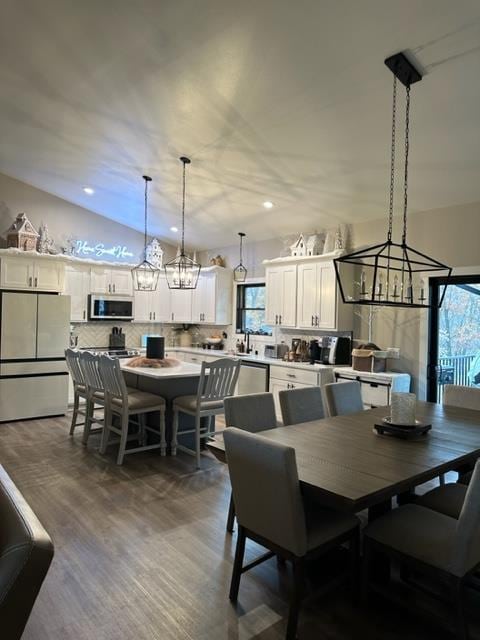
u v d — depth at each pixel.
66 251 6.64
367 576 2.08
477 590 2.15
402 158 3.78
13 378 5.47
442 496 2.48
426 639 1.93
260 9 2.55
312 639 1.91
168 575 2.35
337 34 2.61
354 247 5.33
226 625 1.98
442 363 4.55
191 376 4.21
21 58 3.51
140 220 7.07
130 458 4.21
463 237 4.35
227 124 3.84
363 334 5.23
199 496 3.37
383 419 2.84
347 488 1.78
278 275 5.91
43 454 4.27
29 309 5.56
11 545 1.07
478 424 2.88
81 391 4.84
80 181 5.95
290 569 2.45
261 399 2.88
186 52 3.05
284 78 3.09
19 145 5.13
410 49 2.61
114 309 6.88
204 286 7.24
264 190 5.03
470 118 3.12
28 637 1.87
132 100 3.79
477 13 2.31
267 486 1.93
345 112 3.33
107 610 2.06
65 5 2.84
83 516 3.00
